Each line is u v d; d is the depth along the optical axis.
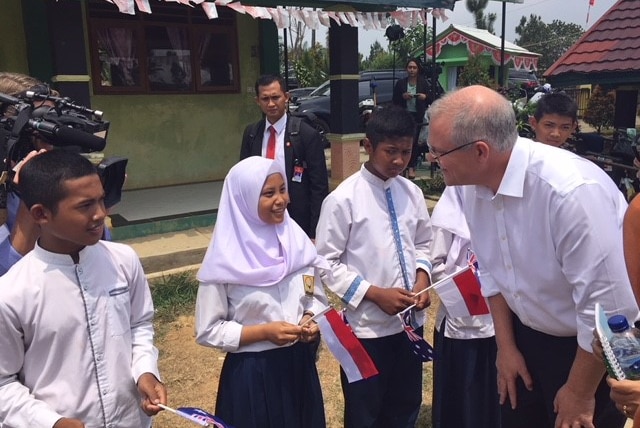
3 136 1.70
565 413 1.87
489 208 1.94
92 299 1.70
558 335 2.02
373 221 2.48
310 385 2.29
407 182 2.65
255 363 2.17
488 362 2.62
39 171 1.54
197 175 7.78
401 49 22.22
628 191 5.13
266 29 7.84
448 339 2.67
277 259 2.21
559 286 1.87
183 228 5.88
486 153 1.77
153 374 1.78
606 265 1.68
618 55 6.38
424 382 3.61
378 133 2.38
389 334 2.54
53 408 1.65
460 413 2.71
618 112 6.50
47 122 1.68
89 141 1.75
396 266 2.50
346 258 2.54
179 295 4.75
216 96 7.74
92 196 1.57
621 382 1.41
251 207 2.18
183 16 7.32
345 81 6.70
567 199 1.71
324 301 2.42
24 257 1.67
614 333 1.50
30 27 6.19
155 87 7.32
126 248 1.88
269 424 2.18
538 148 1.83
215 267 2.16
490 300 2.22
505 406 2.29
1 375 1.61
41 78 6.30
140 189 7.38
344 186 2.53
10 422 1.59
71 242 1.64
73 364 1.66
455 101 1.78
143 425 1.84
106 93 6.98
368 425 2.57
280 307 2.20
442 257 2.63
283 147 3.97
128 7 4.25
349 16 5.73
